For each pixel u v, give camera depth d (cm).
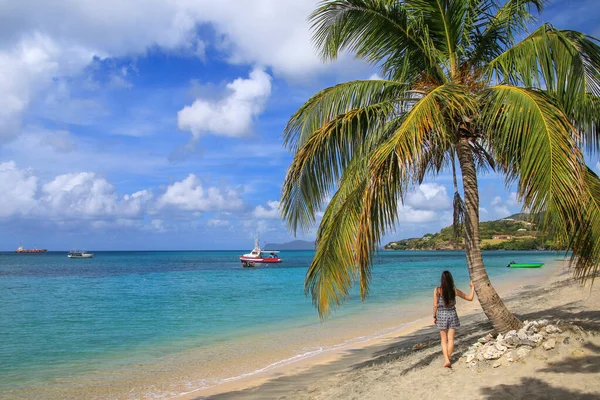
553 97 621
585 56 630
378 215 616
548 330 649
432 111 593
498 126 642
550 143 500
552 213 484
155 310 2075
